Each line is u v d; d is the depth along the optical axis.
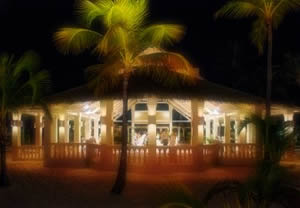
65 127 26.67
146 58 16.22
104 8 15.72
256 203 7.85
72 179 19.56
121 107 25.03
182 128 28.91
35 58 17.81
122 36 15.35
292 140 9.65
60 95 23.62
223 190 8.22
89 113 28.48
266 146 9.49
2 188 17.28
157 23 16.06
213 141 25.83
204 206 7.03
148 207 13.85
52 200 15.06
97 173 21.25
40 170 22.50
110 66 16.06
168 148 21.12
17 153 26.89
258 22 19.84
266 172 7.77
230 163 23.83
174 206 6.93
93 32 16.03
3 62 17.56
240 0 19.08
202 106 21.81
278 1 18.88
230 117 27.19
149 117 20.86
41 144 27.84
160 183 18.30
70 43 15.91
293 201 7.67
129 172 21.12
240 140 24.83
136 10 15.59
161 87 20.67
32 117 38.53
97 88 17.39
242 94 23.73
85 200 15.08
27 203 14.56
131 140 27.78
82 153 23.48
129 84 20.95
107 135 22.02
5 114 17.73
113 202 14.73
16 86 17.61
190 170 21.20
